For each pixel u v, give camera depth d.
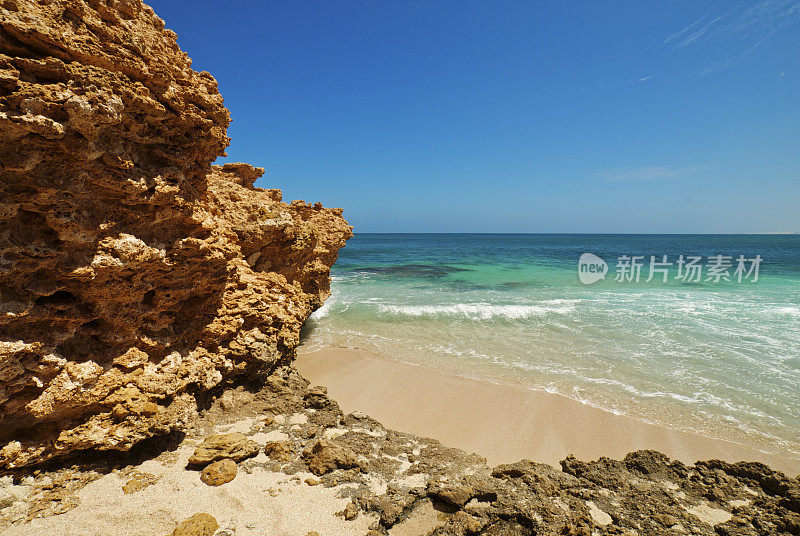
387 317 20.00
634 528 5.49
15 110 4.55
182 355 8.25
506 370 13.31
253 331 10.17
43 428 5.87
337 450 7.14
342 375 12.80
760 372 13.15
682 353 14.95
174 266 7.25
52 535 4.88
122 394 6.60
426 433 9.41
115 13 5.73
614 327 18.36
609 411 10.58
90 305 6.36
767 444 9.17
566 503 6.10
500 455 8.62
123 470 6.29
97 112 5.11
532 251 74.62
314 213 20.34
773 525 5.40
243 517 5.58
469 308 21.39
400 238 157.12
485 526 5.71
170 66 6.64
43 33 4.73
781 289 28.27
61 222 5.33
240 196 13.04
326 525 5.59
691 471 6.98
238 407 9.08
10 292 5.29
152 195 6.45
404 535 5.57
